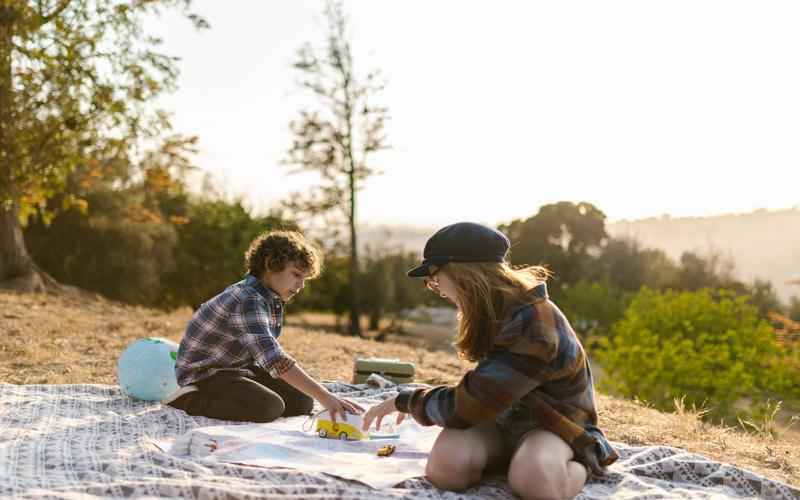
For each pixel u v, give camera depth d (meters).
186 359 4.73
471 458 3.10
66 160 14.77
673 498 3.17
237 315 4.50
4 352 7.80
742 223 66.12
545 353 2.97
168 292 30.31
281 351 4.20
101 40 14.40
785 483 3.72
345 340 11.47
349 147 28.20
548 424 3.06
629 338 18.47
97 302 15.76
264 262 4.55
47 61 13.90
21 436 3.92
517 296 3.09
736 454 4.72
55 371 6.96
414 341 30.78
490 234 3.17
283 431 4.17
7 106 13.95
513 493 3.13
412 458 3.71
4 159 14.16
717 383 15.92
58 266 24.98
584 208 47.75
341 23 27.84
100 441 3.89
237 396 4.55
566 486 2.96
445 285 3.18
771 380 16.14
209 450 3.77
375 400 5.39
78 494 2.79
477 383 2.98
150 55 14.66
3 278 15.52
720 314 18.34
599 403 6.68
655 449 3.96
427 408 3.14
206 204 31.48
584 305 34.25
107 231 25.25
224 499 2.85
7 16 13.62
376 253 33.41
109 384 6.50
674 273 49.78
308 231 28.53
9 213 15.69
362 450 3.89
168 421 4.50
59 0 14.11
